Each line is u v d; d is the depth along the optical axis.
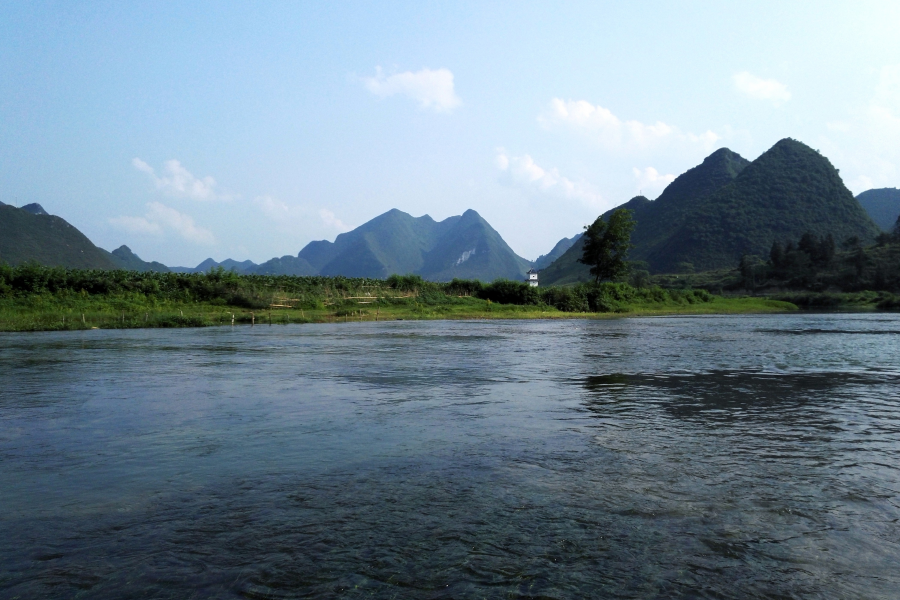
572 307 62.06
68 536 4.82
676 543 4.64
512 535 4.77
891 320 49.69
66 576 4.16
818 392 11.70
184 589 3.97
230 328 34.12
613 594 3.88
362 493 5.75
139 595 3.90
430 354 19.23
